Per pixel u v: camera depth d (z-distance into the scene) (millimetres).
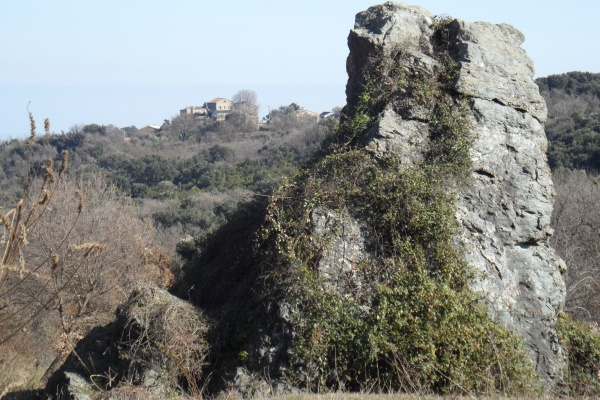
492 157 11930
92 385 9828
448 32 13312
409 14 13602
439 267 10586
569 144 38688
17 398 9789
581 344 11766
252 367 9711
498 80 12445
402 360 9594
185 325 10039
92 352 10367
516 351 10406
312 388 9562
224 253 12742
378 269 10453
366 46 13258
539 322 11336
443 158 11656
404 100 12273
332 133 12969
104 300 23422
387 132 11711
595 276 20359
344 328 9781
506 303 11164
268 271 10281
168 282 24797
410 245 10625
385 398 8391
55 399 9844
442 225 10789
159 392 9414
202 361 9930
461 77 12258
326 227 10609
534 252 11867
